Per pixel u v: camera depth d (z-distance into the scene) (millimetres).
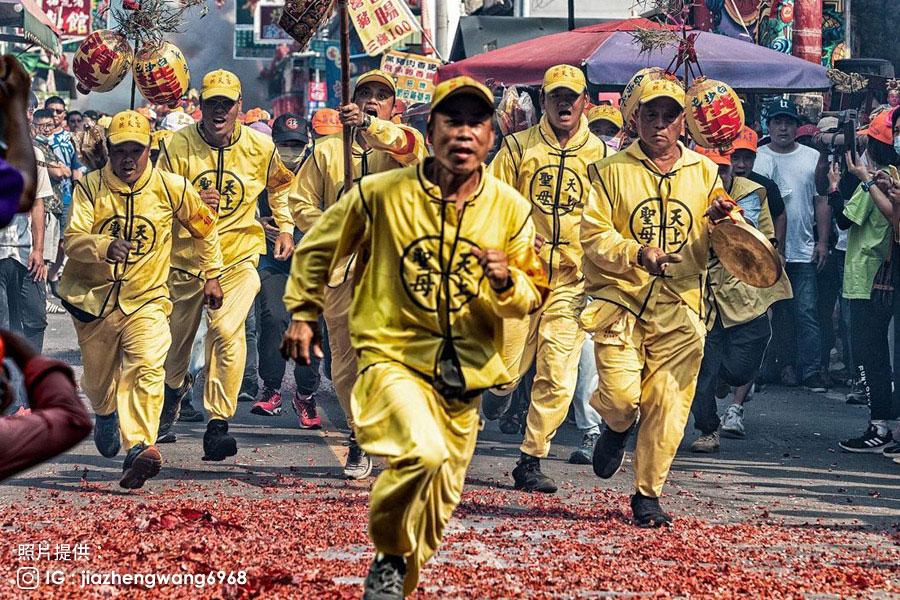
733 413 14000
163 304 10852
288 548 8281
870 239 13125
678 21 15516
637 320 9547
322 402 16062
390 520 6227
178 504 9766
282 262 14875
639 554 8445
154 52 12719
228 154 12438
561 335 10898
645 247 9383
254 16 46250
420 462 6117
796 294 17453
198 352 14352
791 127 17312
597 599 7281
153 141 13242
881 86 20562
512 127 15570
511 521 9461
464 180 6551
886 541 9172
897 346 13531
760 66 16641
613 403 9555
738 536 9156
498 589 7352
